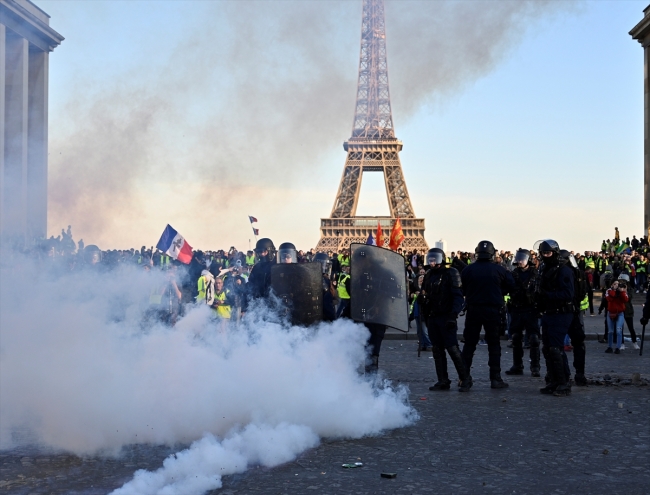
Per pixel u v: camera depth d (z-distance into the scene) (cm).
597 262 6381
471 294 2009
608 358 2750
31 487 1095
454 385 2089
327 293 1756
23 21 8144
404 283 1789
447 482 1123
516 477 1149
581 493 1072
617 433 1445
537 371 2273
